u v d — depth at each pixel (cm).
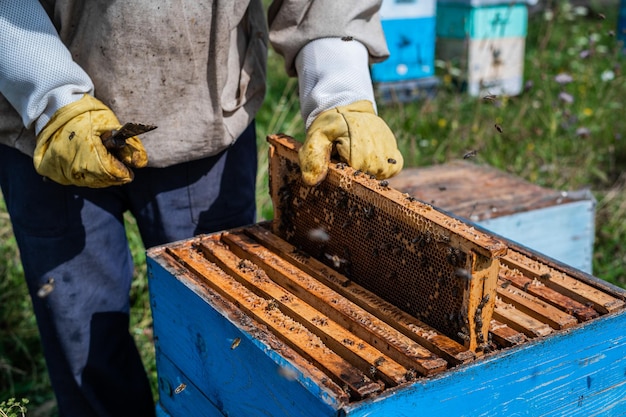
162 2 182
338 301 162
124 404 227
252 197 232
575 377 154
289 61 205
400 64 544
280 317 160
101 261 212
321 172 171
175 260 189
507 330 151
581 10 707
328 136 177
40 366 297
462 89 566
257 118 484
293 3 195
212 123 200
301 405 139
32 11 177
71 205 204
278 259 183
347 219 173
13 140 195
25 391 282
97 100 179
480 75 564
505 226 278
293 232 195
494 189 307
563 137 467
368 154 173
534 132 466
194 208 218
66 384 222
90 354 217
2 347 297
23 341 304
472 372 139
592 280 168
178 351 188
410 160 425
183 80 192
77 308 212
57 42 179
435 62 561
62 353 217
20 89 177
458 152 448
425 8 541
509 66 575
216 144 204
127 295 225
